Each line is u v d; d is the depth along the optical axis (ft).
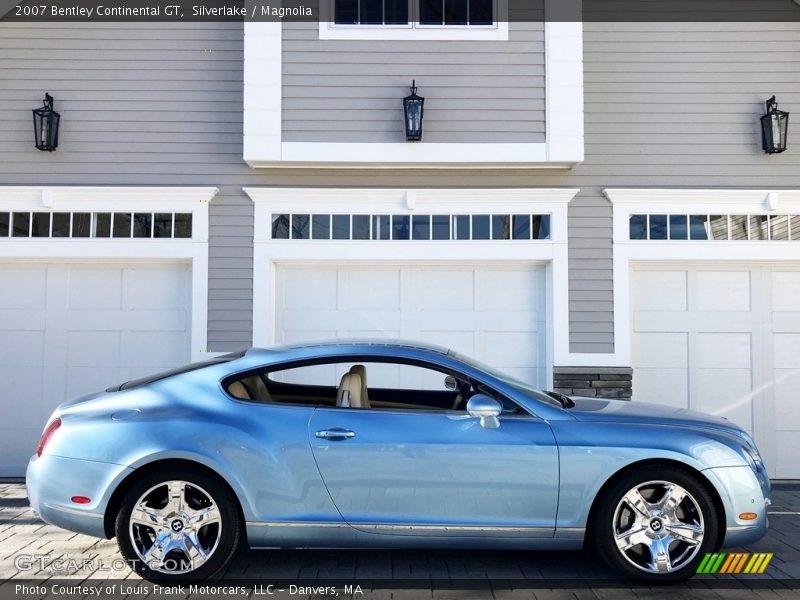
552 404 15.55
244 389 15.39
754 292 25.21
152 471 14.48
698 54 25.18
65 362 24.81
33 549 16.76
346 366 16.40
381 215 24.81
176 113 24.89
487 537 14.53
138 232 24.66
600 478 14.43
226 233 24.66
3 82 24.79
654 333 25.21
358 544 14.58
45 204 24.29
